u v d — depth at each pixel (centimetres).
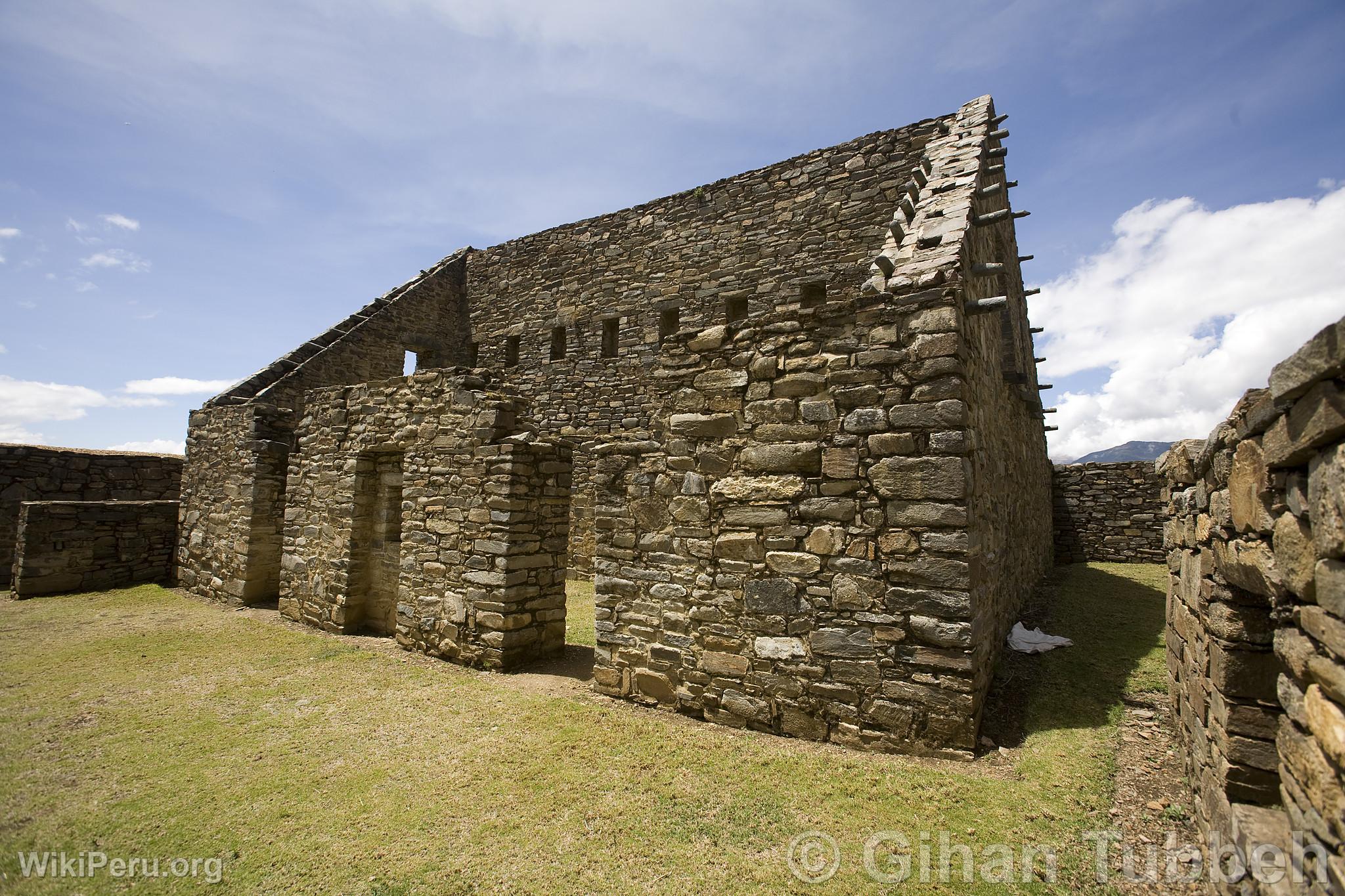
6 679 653
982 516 525
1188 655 376
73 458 1427
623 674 570
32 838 367
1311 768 190
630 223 1408
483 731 509
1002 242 1009
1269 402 209
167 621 927
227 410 1161
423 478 773
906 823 353
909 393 452
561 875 325
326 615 871
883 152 1091
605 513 592
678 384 555
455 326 1742
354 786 424
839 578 467
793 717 478
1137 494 1463
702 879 318
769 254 1191
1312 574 189
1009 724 475
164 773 445
